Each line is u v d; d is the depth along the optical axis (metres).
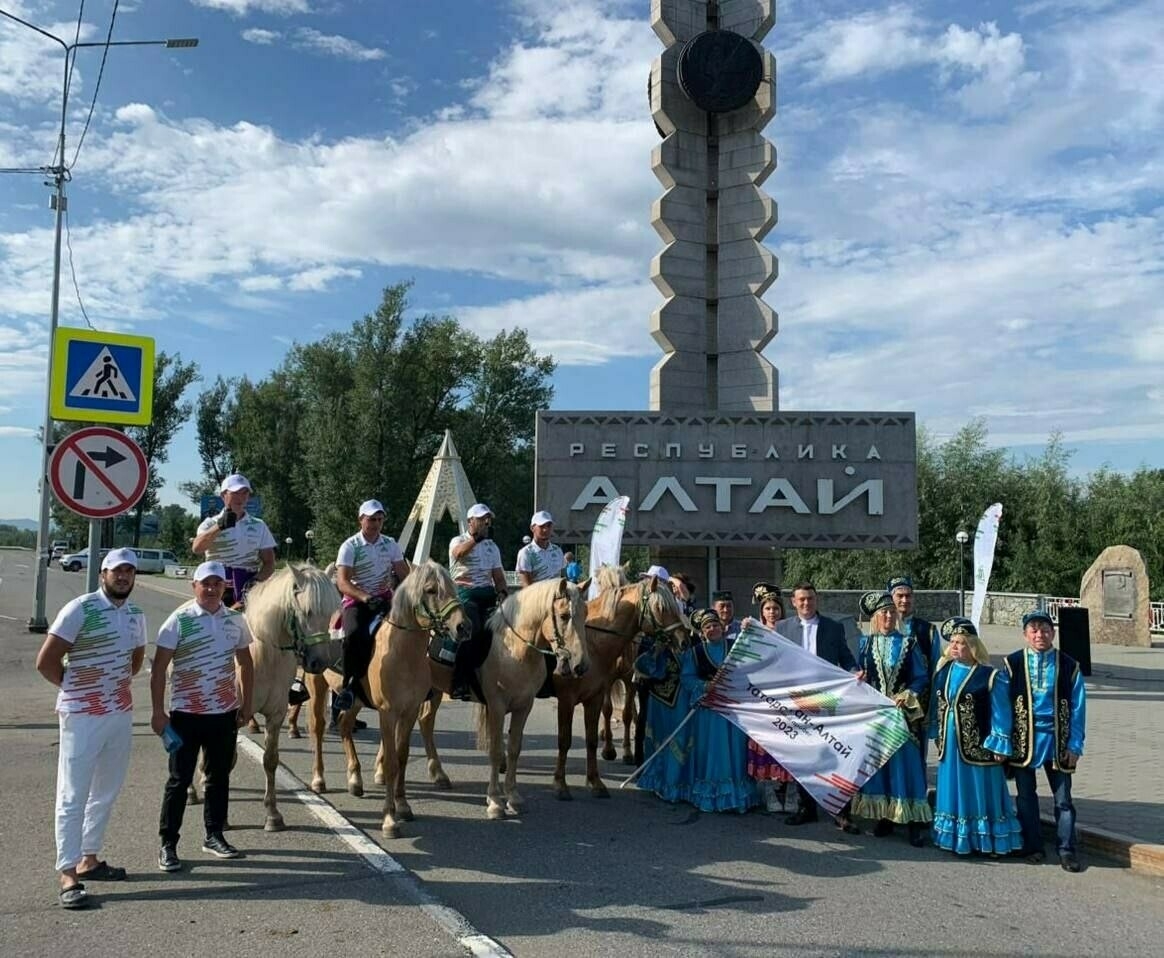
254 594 7.49
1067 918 5.62
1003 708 6.88
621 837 7.23
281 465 63.34
